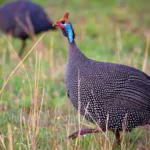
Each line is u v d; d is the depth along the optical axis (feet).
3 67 96.53
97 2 160.86
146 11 153.38
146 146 62.64
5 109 72.43
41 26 109.70
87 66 60.70
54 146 60.70
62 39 123.95
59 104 74.18
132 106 60.03
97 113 60.49
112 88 59.77
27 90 82.07
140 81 60.85
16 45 117.70
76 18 142.20
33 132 61.41
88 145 63.31
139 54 108.47
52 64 90.33
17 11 108.37
